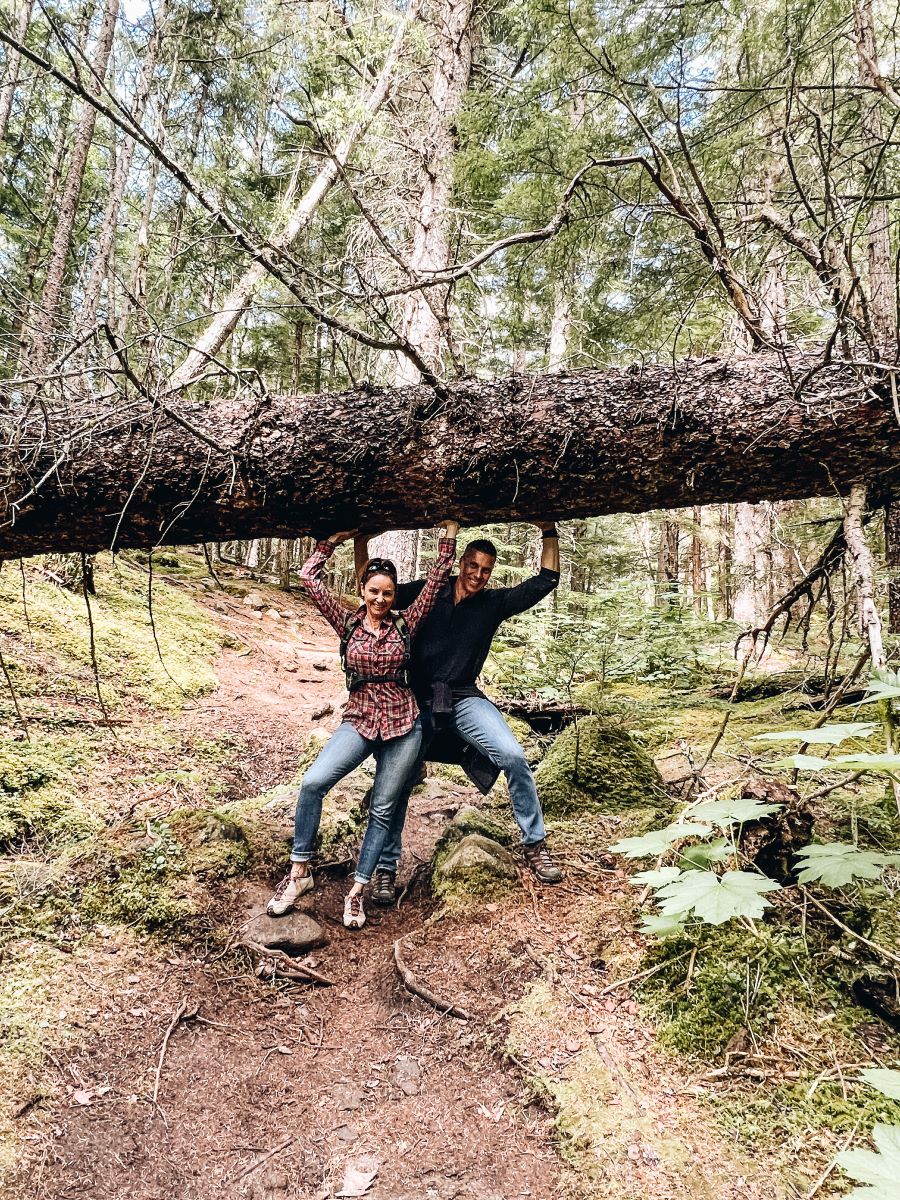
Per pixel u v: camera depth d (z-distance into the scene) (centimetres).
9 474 246
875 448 222
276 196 936
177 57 906
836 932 214
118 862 278
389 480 250
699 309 493
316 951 268
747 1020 192
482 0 807
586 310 548
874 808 280
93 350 240
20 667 439
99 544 273
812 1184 149
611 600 497
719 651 589
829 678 285
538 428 238
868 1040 184
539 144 462
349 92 500
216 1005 235
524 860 300
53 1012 214
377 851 282
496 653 612
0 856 293
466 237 737
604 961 228
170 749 428
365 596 280
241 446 247
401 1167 175
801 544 390
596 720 396
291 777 429
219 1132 188
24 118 1052
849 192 376
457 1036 217
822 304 253
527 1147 174
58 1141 176
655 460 236
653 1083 182
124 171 867
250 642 755
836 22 383
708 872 185
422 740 298
